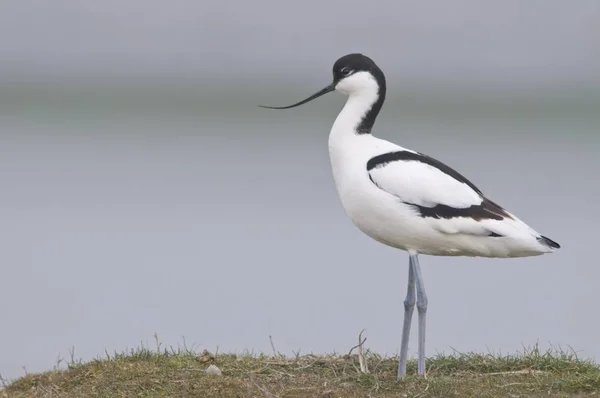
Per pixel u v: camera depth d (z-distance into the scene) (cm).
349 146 922
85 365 897
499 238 873
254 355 966
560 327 1423
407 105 5622
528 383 844
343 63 938
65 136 3769
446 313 1505
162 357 926
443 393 815
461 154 3073
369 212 894
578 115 4872
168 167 2944
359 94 933
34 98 5803
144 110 5422
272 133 4156
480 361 923
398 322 1447
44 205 2267
